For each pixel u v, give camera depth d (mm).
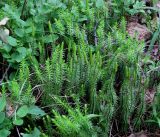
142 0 1522
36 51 1155
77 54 1125
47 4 1218
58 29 1177
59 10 1243
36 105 1022
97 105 972
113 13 1378
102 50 1149
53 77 985
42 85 999
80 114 848
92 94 973
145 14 1438
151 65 1153
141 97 987
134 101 1001
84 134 873
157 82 1144
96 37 1220
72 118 879
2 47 1076
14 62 1101
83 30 1160
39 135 888
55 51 1016
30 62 1098
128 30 1400
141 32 1394
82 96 1022
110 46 1129
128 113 991
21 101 929
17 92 922
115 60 1039
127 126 1022
